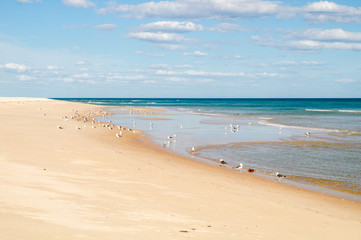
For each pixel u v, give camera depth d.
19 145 25.20
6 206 10.21
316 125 61.25
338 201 18.42
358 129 54.25
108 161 22.53
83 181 15.76
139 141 39.31
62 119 59.56
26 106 95.75
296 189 20.61
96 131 45.28
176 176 20.22
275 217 13.39
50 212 10.21
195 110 121.06
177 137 44.22
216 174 23.22
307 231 11.94
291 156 31.45
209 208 13.47
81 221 9.73
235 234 10.38
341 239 11.48
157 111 109.88
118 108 123.31
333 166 27.27
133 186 15.96
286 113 101.56
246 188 19.44
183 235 9.60
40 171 16.75
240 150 34.78
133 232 9.29
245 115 91.81
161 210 12.21
